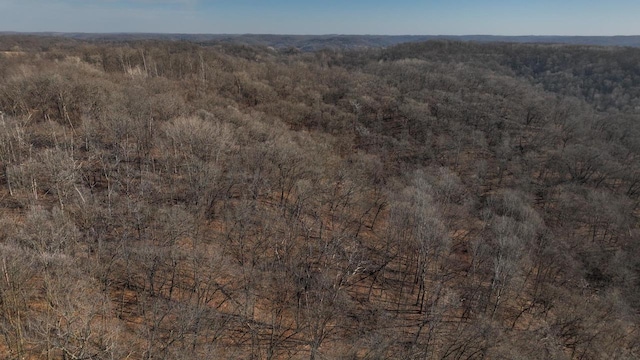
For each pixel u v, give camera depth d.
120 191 50.56
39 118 62.03
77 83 65.06
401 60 169.88
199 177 49.50
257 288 42.75
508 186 78.25
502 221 53.62
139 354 31.30
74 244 35.75
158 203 49.88
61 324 27.95
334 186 61.00
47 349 26.77
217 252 43.38
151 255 38.00
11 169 47.66
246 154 57.19
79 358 24.75
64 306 28.28
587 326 41.91
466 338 38.84
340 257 51.34
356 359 37.06
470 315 44.81
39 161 49.84
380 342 38.53
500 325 42.44
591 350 40.31
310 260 49.12
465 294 48.44
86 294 31.80
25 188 46.62
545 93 143.25
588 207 67.19
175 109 67.44
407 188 60.12
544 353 38.81
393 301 47.34
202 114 66.31
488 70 163.50
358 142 88.94
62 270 30.25
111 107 59.50
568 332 43.03
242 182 54.41
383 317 43.88
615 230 64.69
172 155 58.16
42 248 31.86
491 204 68.69
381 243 58.53
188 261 41.38
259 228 50.16
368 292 47.97
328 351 37.59
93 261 35.91
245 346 36.34
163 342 32.88
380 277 51.38
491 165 86.75
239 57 156.88
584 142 94.44
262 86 95.94
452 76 140.25
